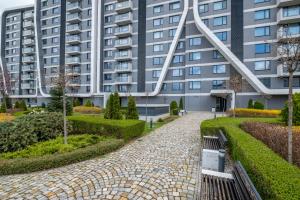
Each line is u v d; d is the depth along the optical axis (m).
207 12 29.42
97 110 28.42
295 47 5.20
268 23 26.00
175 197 4.18
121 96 36.28
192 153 7.32
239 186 3.27
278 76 24.91
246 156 3.94
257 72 26.38
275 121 10.15
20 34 54.53
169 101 33.53
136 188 4.54
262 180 3.04
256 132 7.05
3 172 5.59
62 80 9.57
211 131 8.64
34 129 8.27
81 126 10.79
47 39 46.69
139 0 36.62
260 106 21.94
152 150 7.79
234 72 28.44
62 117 9.73
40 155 6.64
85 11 43.03
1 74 32.84
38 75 46.06
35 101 50.41
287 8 24.61
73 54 43.75
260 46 26.33
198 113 25.53
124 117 15.26
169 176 5.20
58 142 8.05
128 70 36.38
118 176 5.20
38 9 47.16
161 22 34.62
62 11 45.12
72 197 4.19
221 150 5.09
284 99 25.09
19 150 7.27
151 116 20.00
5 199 4.20
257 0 26.72
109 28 39.69
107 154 7.31
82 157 6.56
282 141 5.53
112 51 39.22
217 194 3.38
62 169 5.83
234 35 27.75
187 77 31.36
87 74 42.16
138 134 10.62
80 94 40.00
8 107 31.78
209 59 30.08
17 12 55.22
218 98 29.50
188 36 31.52
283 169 3.18
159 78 32.97
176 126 14.41
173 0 33.75
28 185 4.82
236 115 19.84
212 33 27.97
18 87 53.09
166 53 34.09
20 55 54.19
